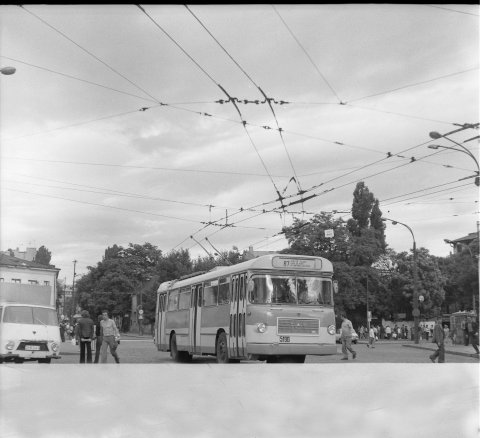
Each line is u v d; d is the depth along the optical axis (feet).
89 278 346.54
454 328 159.74
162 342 91.15
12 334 67.41
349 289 231.91
